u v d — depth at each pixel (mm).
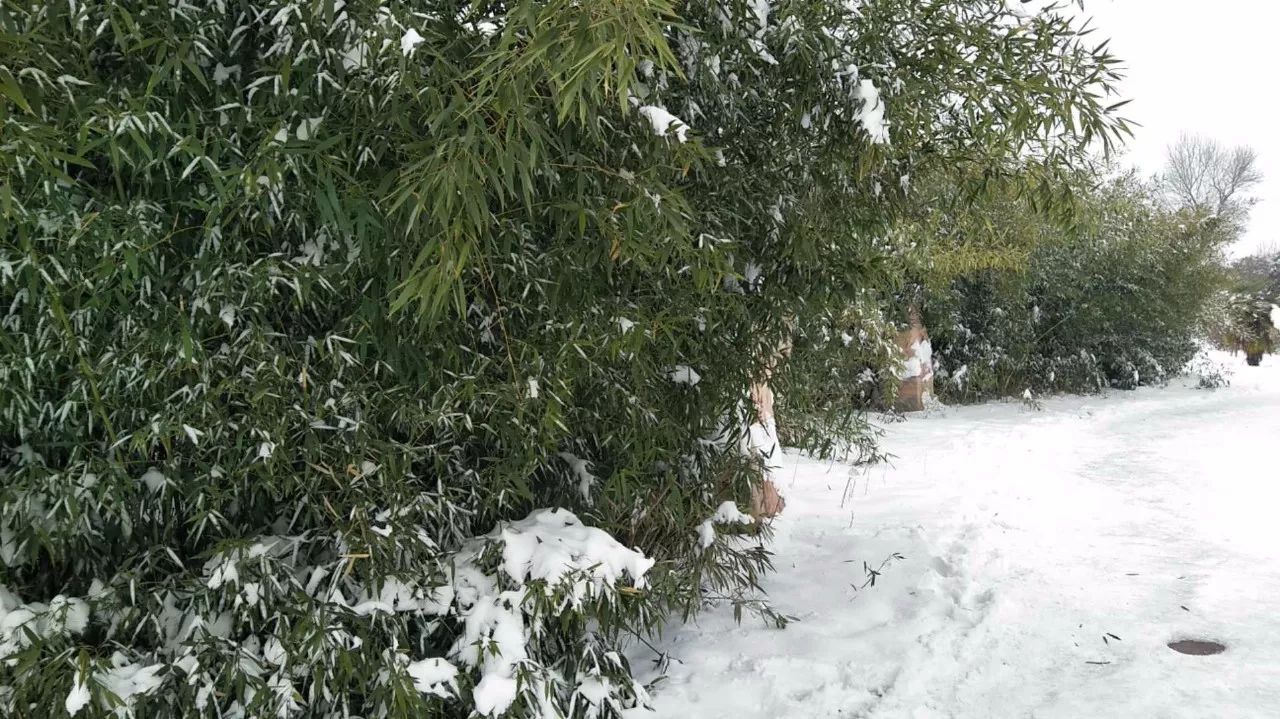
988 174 3139
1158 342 13000
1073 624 3344
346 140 1925
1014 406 10867
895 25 2750
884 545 4324
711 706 2713
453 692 2186
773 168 2785
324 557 2258
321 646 1994
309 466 2111
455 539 2490
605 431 2621
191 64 1668
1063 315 11523
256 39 1946
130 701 1871
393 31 1737
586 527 2520
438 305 1606
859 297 4352
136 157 1774
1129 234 10797
